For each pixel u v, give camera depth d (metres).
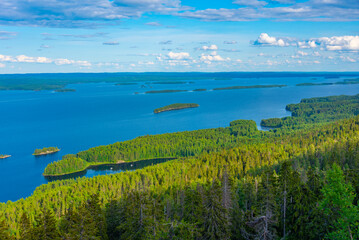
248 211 59.69
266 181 57.50
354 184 60.22
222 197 62.09
